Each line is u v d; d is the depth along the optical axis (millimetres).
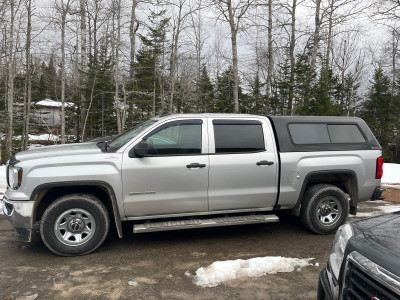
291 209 5090
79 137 24109
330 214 5043
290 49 22891
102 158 4082
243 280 3510
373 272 1900
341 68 30078
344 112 21516
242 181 4539
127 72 20516
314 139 4977
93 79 21188
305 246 4570
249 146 4633
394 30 19141
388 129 25734
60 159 3998
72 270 3742
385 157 24078
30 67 21703
